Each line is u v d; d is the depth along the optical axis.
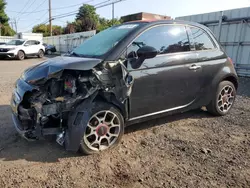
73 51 3.84
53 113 2.80
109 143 3.16
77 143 2.86
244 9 8.78
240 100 5.70
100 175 2.60
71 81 2.84
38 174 2.62
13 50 16.80
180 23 3.78
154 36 3.45
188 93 3.81
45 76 2.79
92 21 38.06
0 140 3.43
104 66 2.95
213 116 4.49
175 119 4.32
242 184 2.44
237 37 9.20
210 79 4.07
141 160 2.91
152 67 3.31
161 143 3.37
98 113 2.98
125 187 2.40
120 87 2.97
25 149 3.18
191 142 3.40
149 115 3.47
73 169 2.72
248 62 8.97
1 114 4.57
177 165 2.79
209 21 10.15
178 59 3.58
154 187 2.40
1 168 2.73
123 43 3.16
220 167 2.75
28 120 2.88
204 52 3.97
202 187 2.39
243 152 3.11
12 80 8.38
